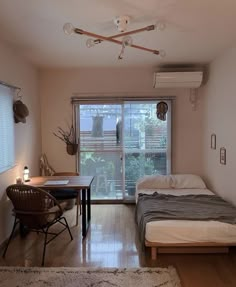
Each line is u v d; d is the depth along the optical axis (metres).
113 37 2.73
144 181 4.68
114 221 4.27
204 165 5.01
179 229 3.02
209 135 4.72
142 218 3.36
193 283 2.62
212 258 3.10
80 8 2.48
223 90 4.09
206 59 4.45
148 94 5.07
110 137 5.16
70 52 3.92
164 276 2.69
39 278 2.66
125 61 4.51
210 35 3.25
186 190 4.54
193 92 5.05
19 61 4.02
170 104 5.07
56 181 3.81
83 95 5.08
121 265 2.92
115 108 5.13
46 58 4.24
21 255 3.16
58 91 5.07
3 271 2.79
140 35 3.23
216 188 4.42
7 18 2.69
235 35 3.25
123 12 2.56
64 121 5.11
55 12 2.56
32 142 4.57
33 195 3.00
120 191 5.22
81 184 3.63
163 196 4.07
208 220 3.13
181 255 3.16
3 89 3.39
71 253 3.20
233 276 2.73
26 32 3.09
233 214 3.30
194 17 2.70
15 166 3.80
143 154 5.19
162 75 4.65
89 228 3.98
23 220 3.14
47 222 3.10
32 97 4.60
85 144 5.17
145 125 5.15
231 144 3.85
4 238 3.43
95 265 2.92
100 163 5.20
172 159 5.13
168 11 2.55
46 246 3.38
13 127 3.72
